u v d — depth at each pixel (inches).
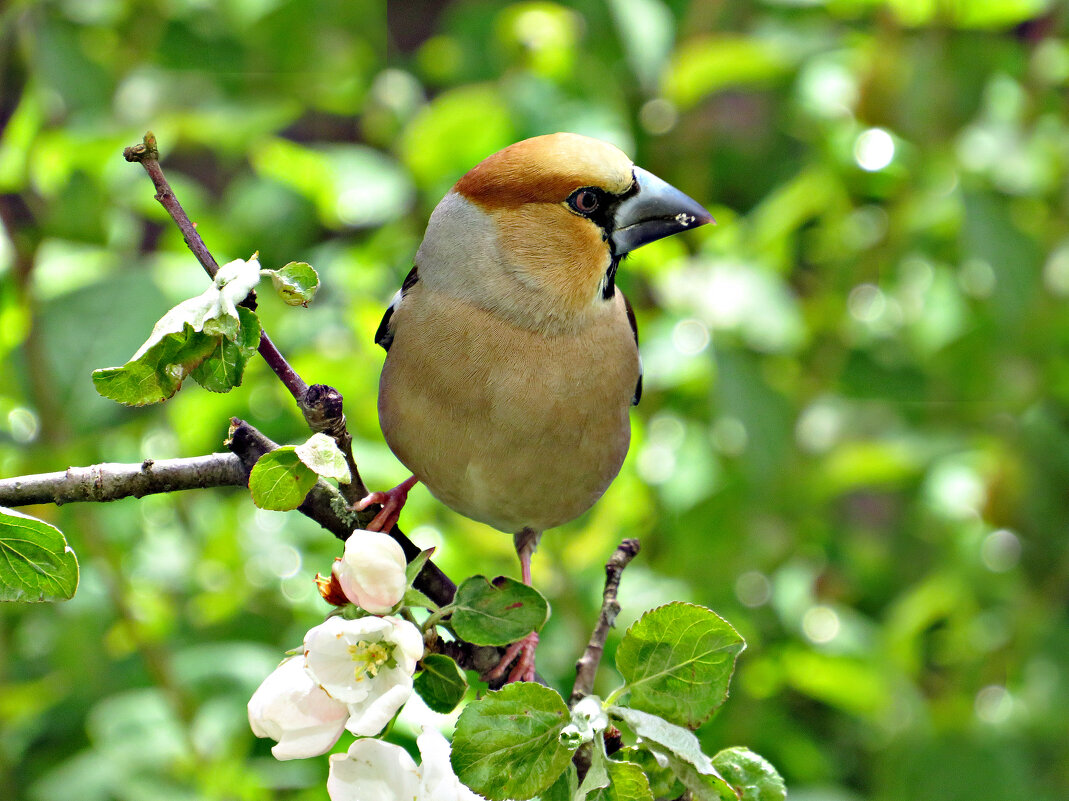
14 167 310.8
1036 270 319.0
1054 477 342.0
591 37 380.2
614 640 283.1
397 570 134.5
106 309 291.6
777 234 345.4
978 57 329.4
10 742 305.4
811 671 321.1
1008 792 318.7
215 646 292.5
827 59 346.0
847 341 343.3
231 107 352.2
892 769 328.8
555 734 134.9
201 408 311.0
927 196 335.3
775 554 327.9
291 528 320.5
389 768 132.6
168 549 324.5
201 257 141.3
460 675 141.4
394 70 415.2
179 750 275.9
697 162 379.2
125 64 361.4
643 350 314.3
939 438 335.6
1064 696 336.2
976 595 352.2
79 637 305.1
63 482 152.1
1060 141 346.9
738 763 149.8
